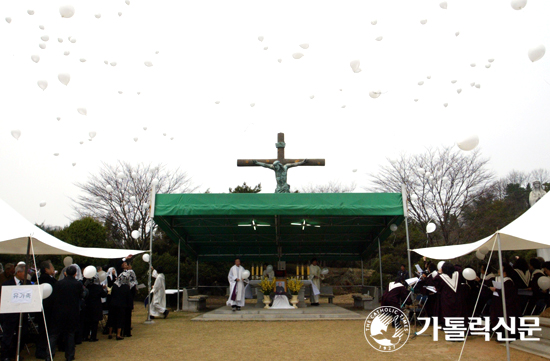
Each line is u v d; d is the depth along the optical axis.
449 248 11.23
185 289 16.25
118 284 9.25
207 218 15.41
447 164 24.44
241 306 13.40
